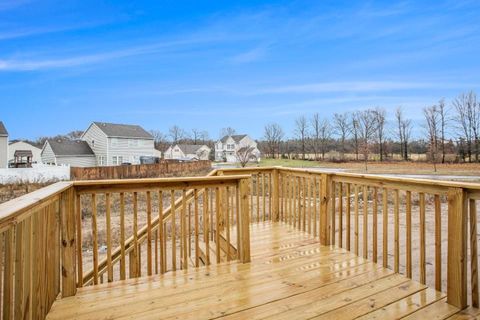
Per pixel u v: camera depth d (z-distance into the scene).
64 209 2.21
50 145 28.30
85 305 2.08
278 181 4.53
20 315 1.45
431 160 27.84
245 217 2.89
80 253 2.36
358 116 35.44
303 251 3.19
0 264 1.26
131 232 7.08
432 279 3.39
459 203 2.05
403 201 9.25
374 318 1.90
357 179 3.04
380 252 4.36
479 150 27.22
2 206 1.40
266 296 2.21
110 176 19.39
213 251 3.63
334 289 2.31
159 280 2.49
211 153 52.06
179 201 3.71
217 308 2.04
